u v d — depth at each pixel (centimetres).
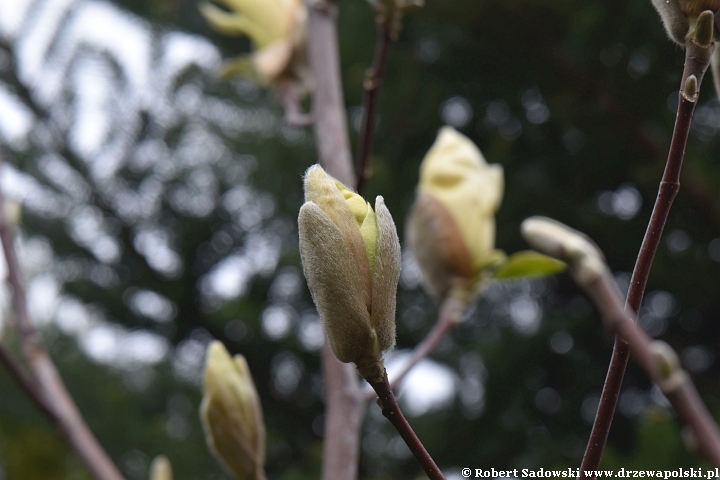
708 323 199
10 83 176
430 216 70
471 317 208
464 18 162
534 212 183
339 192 50
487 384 195
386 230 49
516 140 193
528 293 206
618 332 49
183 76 187
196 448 199
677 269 181
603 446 51
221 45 206
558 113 174
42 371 69
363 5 190
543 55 166
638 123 171
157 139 197
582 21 158
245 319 202
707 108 173
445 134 72
